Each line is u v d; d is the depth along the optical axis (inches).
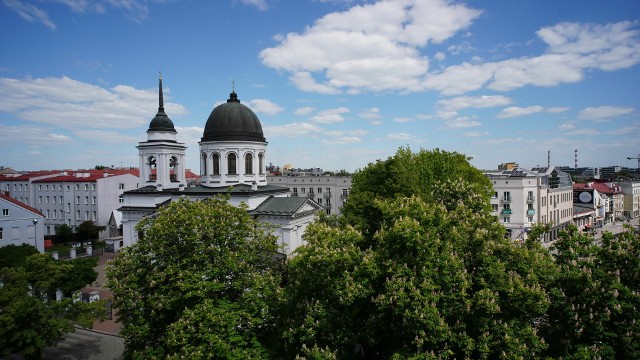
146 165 2266.2
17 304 976.9
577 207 4015.8
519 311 687.1
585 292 673.6
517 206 3006.9
